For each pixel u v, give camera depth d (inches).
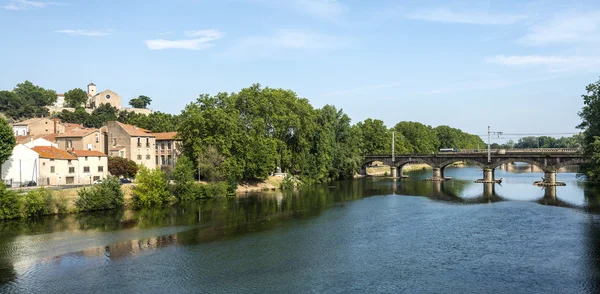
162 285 1715.1
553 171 4756.4
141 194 3469.5
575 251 2090.3
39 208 2977.4
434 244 2266.2
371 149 7805.1
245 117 4847.4
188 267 1924.2
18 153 3641.7
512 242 2278.5
